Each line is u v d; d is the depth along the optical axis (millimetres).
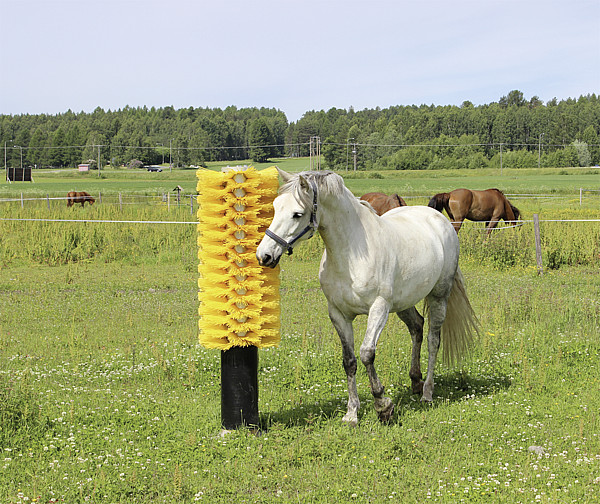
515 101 193000
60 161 149500
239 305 5059
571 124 135000
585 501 3973
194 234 17922
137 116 199250
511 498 4062
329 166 122500
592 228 16562
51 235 16422
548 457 4727
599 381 6582
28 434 5086
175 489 4176
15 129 190250
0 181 85500
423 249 6004
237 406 5242
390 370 7082
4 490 4195
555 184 70750
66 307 10156
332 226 5156
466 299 6727
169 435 5188
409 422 5500
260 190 5156
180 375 6891
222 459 4754
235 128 156625
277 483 4379
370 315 5383
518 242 14812
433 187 65875
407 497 4125
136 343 8039
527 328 8555
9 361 7223
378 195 16219
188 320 9305
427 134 137125
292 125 176750
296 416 5684
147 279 12898
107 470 4523
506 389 6531
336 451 4898
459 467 4574
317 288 12000
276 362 7301
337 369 7031
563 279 12602
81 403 5910
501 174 100875
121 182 85625
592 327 8531
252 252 5121
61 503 4047
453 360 6738
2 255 15359
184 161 137750
